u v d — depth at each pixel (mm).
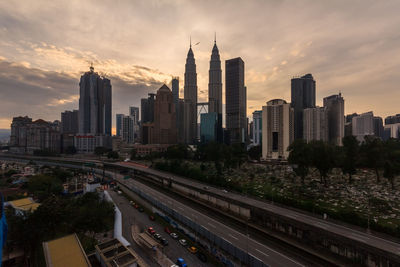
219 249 55125
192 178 126812
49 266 38562
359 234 54094
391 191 88625
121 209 86812
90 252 52031
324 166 94250
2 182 136000
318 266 47500
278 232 63312
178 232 65812
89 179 144875
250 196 88625
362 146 131500
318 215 66375
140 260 51250
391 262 42156
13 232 50938
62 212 58375
